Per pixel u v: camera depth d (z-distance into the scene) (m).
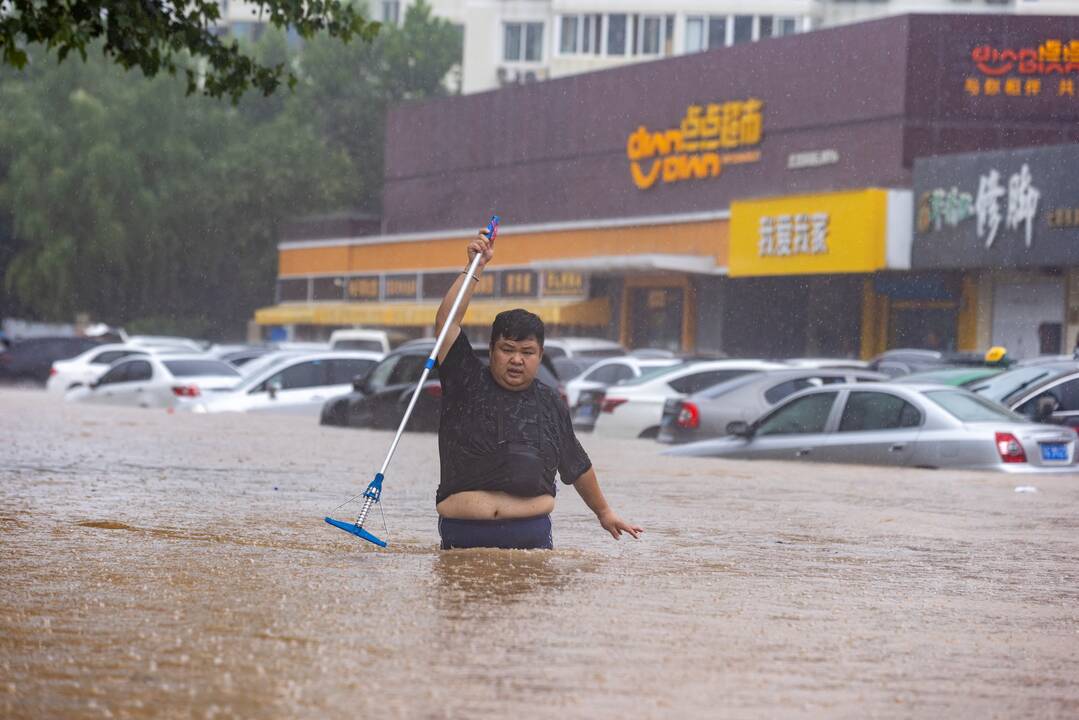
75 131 180.12
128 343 113.69
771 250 116.88
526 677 11.24
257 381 74.19
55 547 18.95
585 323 140.12
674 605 15.30
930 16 113.12
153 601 14.48
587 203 142.62
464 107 159.12
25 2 34.28
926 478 38.25
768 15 168.25
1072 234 97.19
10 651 11.79
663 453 48.22
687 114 131.12
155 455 40.75
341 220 175.62
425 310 158.50
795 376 54.81
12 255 195.88
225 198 190.12
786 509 28.89
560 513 26.67
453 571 17.05
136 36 35.97
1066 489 35.66
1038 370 49.56
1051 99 112.62
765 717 10.20
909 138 113.25
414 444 50.81
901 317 115.38
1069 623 15.21
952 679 11.87
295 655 11.82
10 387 128.88
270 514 24.58
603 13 175.00
